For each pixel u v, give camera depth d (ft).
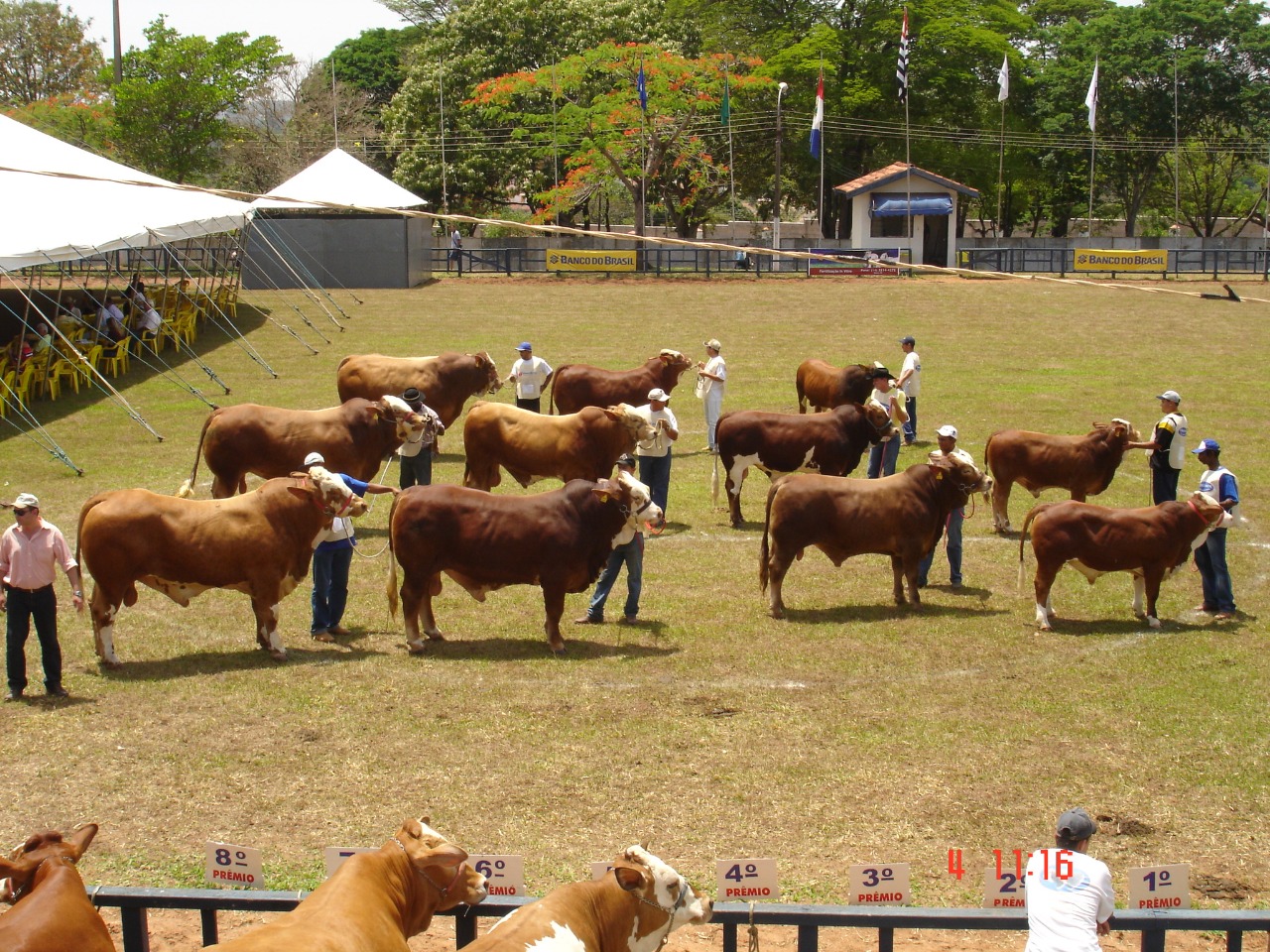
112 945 17.51
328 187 134.21
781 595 40.27
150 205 84.89
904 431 63.05
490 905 18.43
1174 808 26.23
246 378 81.30
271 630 34.60
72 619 37.86
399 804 26.32
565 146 167.53
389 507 51.60
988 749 28.96
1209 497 36.68
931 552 39.42
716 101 157.58
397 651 35.32
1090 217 173.58
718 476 52.60
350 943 15.51
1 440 62.18
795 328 104.88
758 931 22.29
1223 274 150.30
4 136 81.00
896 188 155.74
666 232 204.33
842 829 25.40
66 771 27.68
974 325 107.34
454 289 132.05
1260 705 31.40
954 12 181.06
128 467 56.75
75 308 83.10
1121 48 185.37
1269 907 22.65
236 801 26.40
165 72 172.65
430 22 221.46
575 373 57.21
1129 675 33.53
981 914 18.38
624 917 17.15
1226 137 194.18
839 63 181.68
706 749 28.94
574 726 30.12
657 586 41.73
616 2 177.47
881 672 33.78
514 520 34.32
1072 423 67.26
